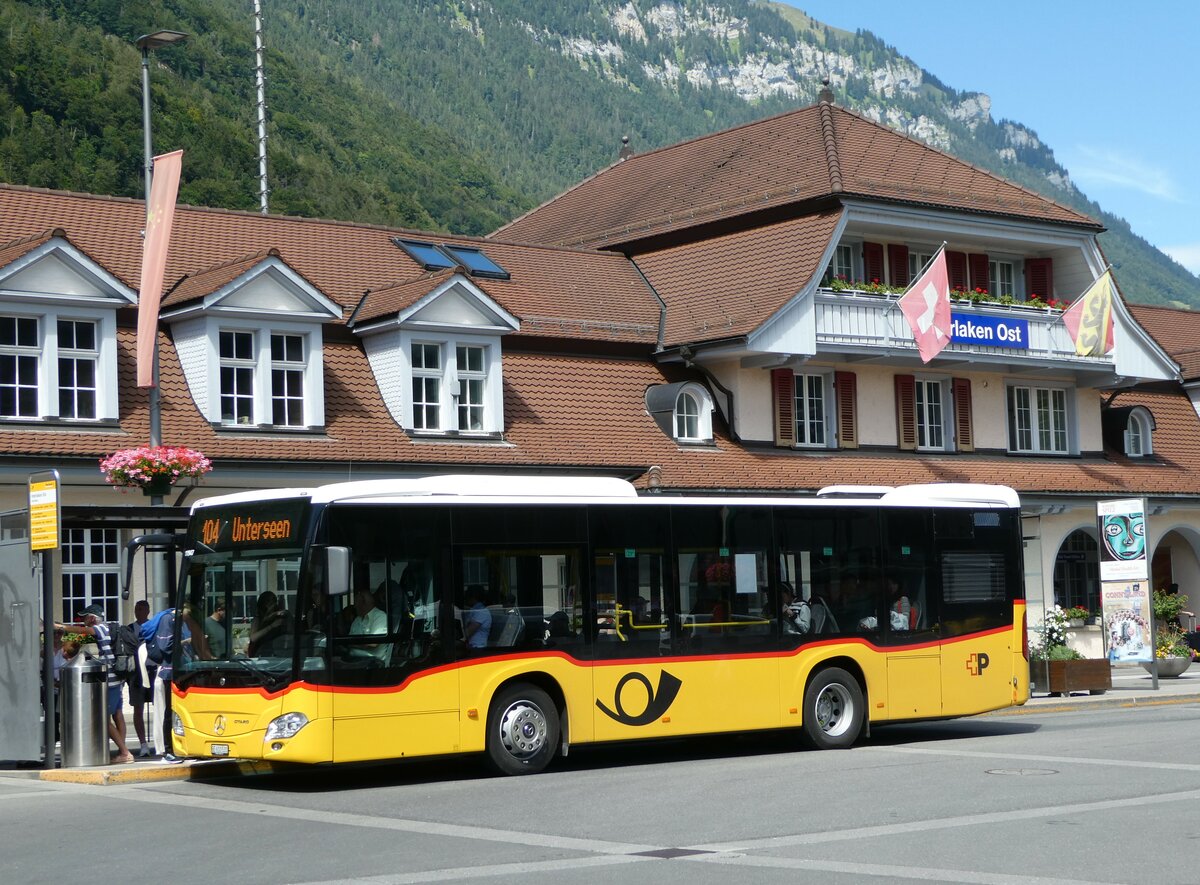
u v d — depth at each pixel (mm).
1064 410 42375
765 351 34344
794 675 20438
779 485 34500
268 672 16922
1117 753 19078
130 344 28234
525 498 18484
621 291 37656
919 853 11820
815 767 18266
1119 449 43438
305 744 16641
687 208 39938
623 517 19234
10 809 16062
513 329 32312
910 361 38000
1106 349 40344
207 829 14117
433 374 31266
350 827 13961
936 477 37875
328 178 110875
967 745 21016
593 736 18688
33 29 89688
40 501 19062
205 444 27578
